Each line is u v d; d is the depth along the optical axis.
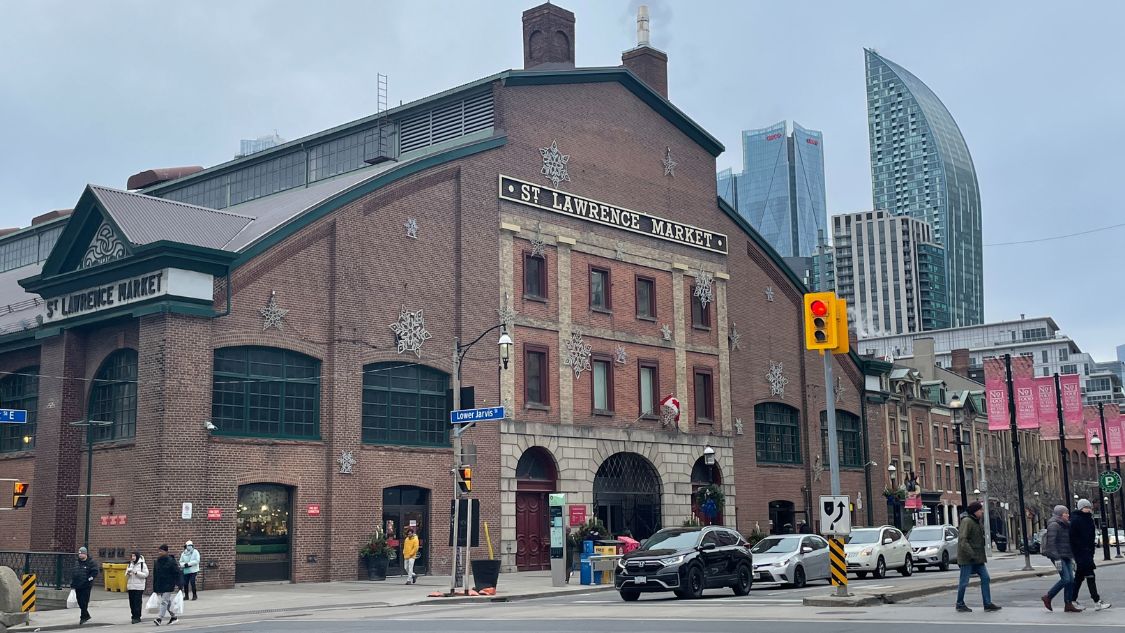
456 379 33.06
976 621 18.88
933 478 77.88
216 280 36.03
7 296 49.56
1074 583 20.41
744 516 53.47
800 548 33.19
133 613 26.00
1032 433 99.44
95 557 36.75
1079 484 101.94
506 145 45.78
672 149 53.66
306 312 38.28
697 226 54.22
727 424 53.44
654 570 27.62
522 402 44.59
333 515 37.78
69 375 38.56
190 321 35.19
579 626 20.05
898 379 73.81
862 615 20.59
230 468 35.59
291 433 37.62
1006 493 83.12
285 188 53.91
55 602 32.25
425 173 42.62
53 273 39.03
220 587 34.66
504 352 32.97
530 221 46.25
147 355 35.09
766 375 56.66
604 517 47.56
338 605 28.98
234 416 36.22
